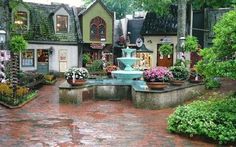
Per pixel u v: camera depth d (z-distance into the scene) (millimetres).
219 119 9336
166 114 13086
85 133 9938
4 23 21375
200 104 10922
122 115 12867
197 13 31812
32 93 17594
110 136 9609
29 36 30000
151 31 32812
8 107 14109
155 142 9000
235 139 8688
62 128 10547
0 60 18938
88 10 33406
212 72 9617
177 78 16094
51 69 31578
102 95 17016
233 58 9688
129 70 19906
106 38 34594
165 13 29312
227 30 9312
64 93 15586
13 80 17641
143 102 14352
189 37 23094
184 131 9547
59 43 31859
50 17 32500
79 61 33250
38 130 10242
